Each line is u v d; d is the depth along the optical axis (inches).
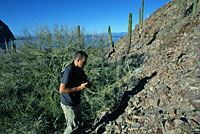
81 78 87.0
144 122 81.5
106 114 107.8
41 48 129.5
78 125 90.7
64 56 124.8
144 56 180.4
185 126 66.3
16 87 111.5
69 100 81.7
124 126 85.6
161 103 89.8
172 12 265.0
